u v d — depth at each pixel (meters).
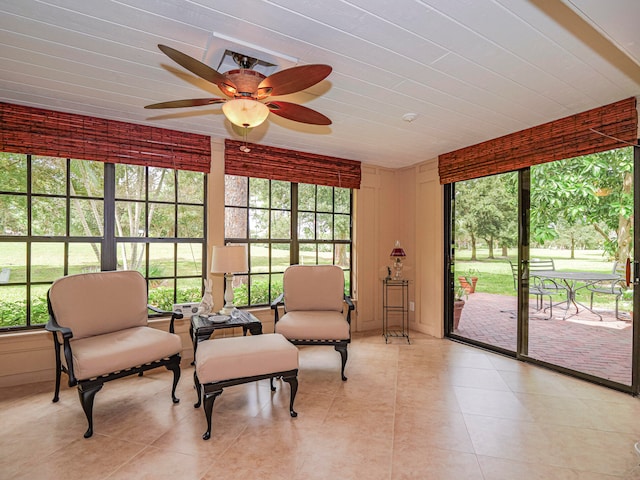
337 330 2.97
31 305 2.94
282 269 4.13
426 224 4.43
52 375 2.93
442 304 4.24
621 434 2.11
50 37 1.81
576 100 2.55
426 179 4.43
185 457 1.90
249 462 1.86
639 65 2.04
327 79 2.25
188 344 3.46
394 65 2.07
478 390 2.75
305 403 2.54
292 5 1.54
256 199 3.98
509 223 5.05
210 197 3.58
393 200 4.85
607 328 4.17
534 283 4.82
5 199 2.86
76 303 2.49
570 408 2.45
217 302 3.63
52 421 2.26
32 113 2.78
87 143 2.97
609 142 2.60
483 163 3.60
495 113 2.81
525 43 1.83
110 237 3.20
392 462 1.86
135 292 2.81
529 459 1.88
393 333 4.45
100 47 1.91
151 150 3.23
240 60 2.00
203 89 2.46
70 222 3.07
